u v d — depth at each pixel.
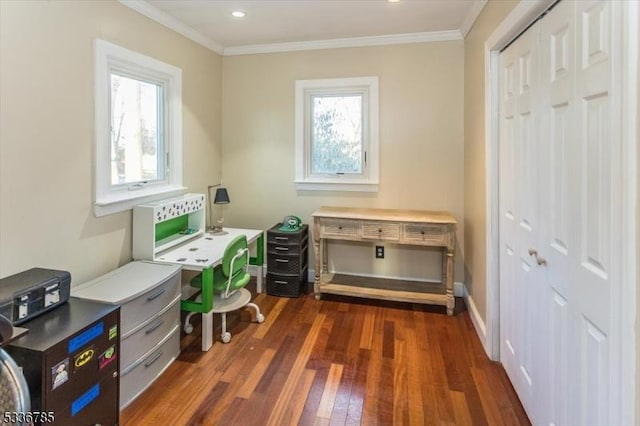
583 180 1.30
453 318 3.13
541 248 1.70
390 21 3.13
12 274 1.88
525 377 1.94
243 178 4.02
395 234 3.23
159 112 3.13
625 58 1.00
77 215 2.26
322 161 3.88
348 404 2.04
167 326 2.38
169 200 2.99
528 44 1.83
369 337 2.80
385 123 3.62
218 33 3.43
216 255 2.79
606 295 1.14
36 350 1.40
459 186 3.51
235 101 3.97
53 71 2.06
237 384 2.21
